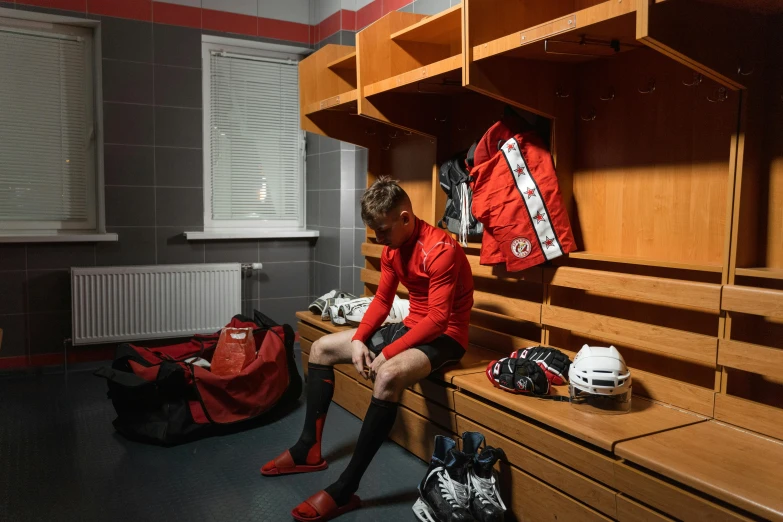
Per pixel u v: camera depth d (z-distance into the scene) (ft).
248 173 15.30
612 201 7.65
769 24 5.99
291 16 14.90
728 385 6.37
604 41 6.69
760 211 6.13
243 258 14.85
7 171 12.74
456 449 6.98
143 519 6.70
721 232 6.44
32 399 11.02
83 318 12.76
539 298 8.89
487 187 8.04
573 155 8.13
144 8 13.33
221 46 14.71
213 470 7.98
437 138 10.43
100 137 13.25
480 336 9.14
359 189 13.98
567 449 5.81
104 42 13.01
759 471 4.82
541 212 7.68
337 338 8.04
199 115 14.10
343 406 10.19
